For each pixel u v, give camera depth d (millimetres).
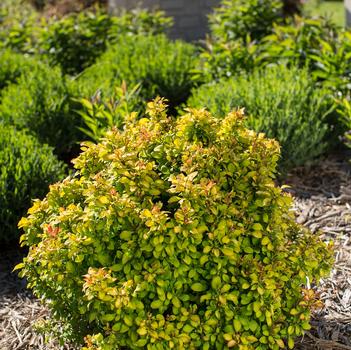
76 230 2852
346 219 4375
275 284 2832
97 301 2674
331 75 5578
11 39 7887
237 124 3084
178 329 2721
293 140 4930
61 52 7492
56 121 5496
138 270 2758
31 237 3143
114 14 9055
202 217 2797
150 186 2891
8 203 4316
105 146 3168
